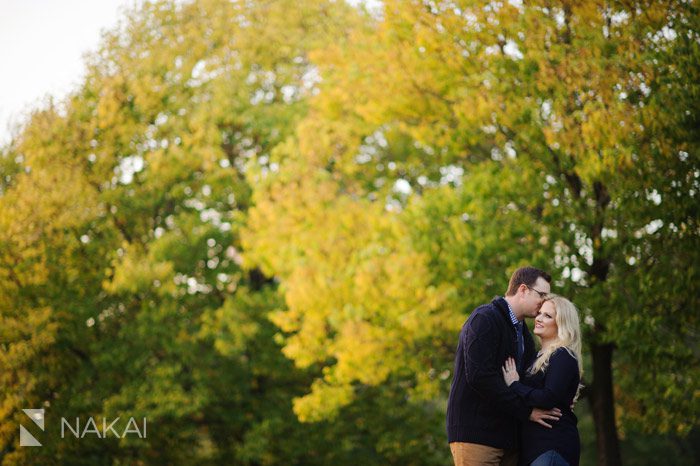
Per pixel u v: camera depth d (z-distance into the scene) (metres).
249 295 17.19
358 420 17.39
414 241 11.99
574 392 5.58
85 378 16.64
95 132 17.33
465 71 11.69
